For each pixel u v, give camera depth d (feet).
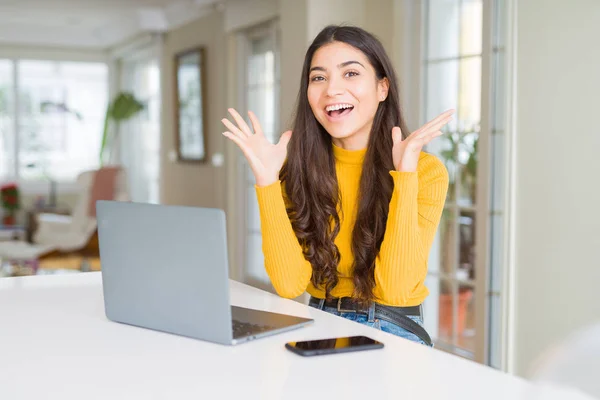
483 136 11.05
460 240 11.75
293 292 5.71
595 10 9.12
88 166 31.73
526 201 10.31
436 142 12.26
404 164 5.26
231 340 4.00
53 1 23.52
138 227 4.33
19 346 4.08
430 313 12.49
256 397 3.14
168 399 3.14
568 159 9.61
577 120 9.45
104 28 29.53
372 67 5.76
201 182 22.54
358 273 5.48
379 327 5.39
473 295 11.41
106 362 3.74
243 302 5.22
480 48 11.19
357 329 4.39
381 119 5.87
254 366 3.61
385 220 5.62
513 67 10.41
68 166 31.55
